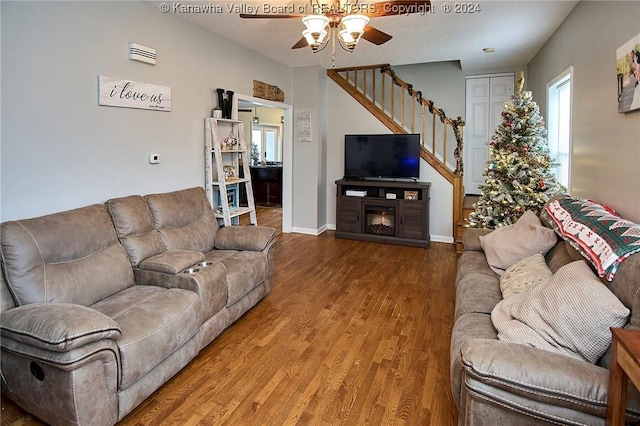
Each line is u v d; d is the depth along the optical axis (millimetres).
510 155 4090
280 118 11898
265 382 2373
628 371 1210
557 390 1383
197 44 4047
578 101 3512
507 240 3010
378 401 2193
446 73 6773
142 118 3422
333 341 2879
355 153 6020
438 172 5766
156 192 3607
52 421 1857
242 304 3150
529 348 1557
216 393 2264
